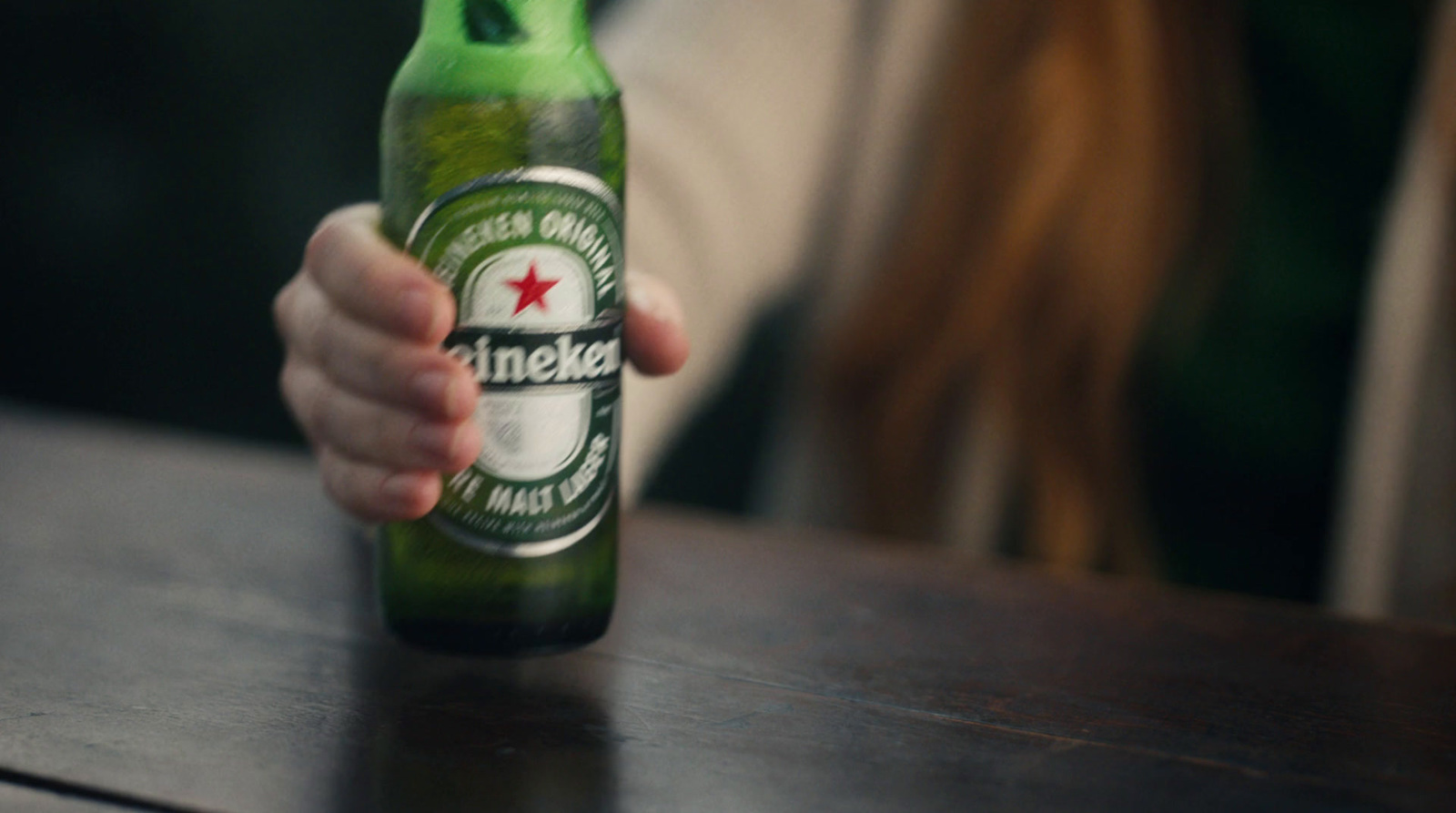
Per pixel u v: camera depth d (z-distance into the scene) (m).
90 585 0.83
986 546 1.14
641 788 0.68
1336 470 1.15
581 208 0.74
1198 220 1.12
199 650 0.77
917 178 1.16
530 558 0.74
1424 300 1.08
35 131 2.67
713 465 1.87
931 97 1.16
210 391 2.72
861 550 0.91
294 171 2.59
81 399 2.76
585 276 0.74
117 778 0.68
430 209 0.73
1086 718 0.73
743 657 0.78
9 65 2.64
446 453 0.73
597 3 1.63
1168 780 0.69
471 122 0.73
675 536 0.92
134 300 2.71
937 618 0.82
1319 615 0.84
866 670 0.77
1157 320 1.15
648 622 0.81
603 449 0.75
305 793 0.68
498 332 0.73
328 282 0.74
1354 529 1.11
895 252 1.13
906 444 1.13
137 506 0.94
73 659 0.76
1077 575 0.88
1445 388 1.09
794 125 1.20
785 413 1.29
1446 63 1.06
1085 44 1.07
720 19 1.19
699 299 1.14
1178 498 1.18
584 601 0.75
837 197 1.24
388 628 0.77
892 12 1.19
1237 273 1.14
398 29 2.49
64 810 0.67
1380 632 0.82
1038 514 1.09
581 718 0.72
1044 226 1.07
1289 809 0.68
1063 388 1.09
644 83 1.16
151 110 2.63
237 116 2.60
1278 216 1.13
